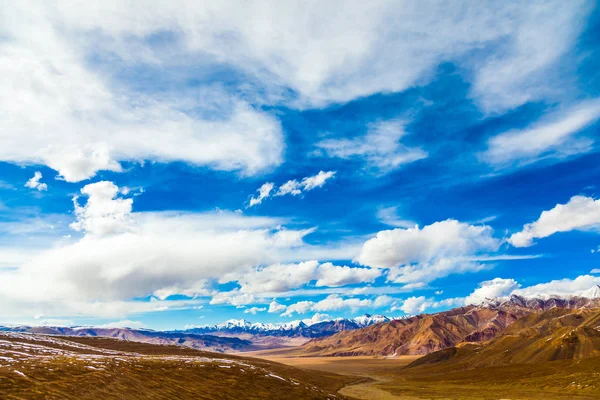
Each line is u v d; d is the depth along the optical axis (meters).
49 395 50.59
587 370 185.50
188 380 77.00
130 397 59.22
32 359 72.31
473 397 148.12
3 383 51.06
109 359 80.38
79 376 61.47
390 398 150.50
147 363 82.31
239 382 85.31
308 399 88.88
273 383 92.81
